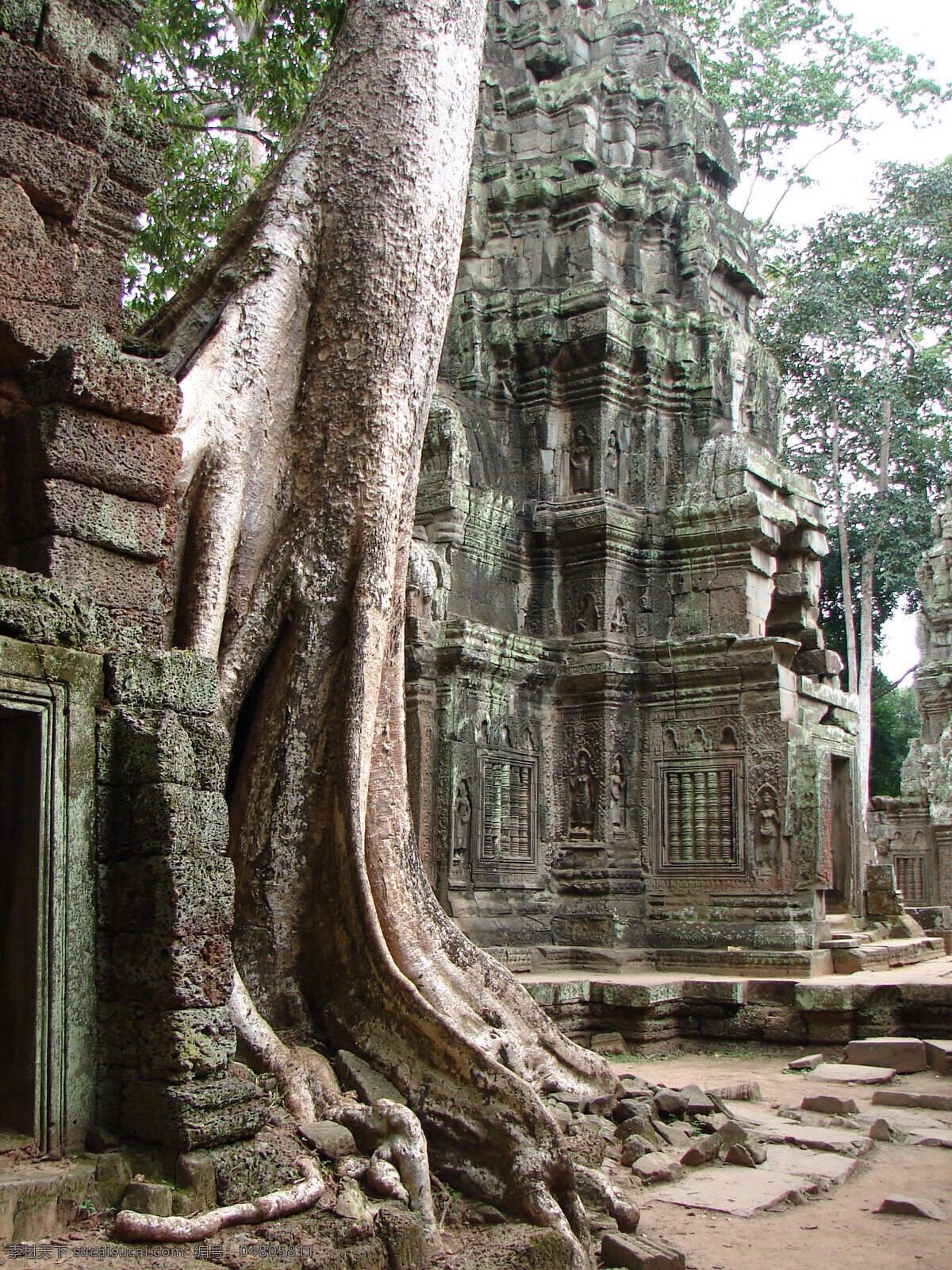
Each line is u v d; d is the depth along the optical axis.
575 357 14.66
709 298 16.09
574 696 13.90
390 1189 4.59
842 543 29.97
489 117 15.85
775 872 13.00
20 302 5.32
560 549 14.38
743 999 11.20
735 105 28.25
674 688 13.91
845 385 30.22
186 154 13.53
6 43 5.48
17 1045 4.15
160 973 4.17
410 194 6.91
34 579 4.37
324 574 6.46
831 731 15.22
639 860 13.73
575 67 16.72
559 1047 7.03
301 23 12.02
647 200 15.80
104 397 4.82
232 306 6.61
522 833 13.37
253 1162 4.19
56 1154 4.05
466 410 14.34
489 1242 4.63
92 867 4.32
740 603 14.06
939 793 24.94
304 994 6.03
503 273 15.37
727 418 15.52
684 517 14.35
